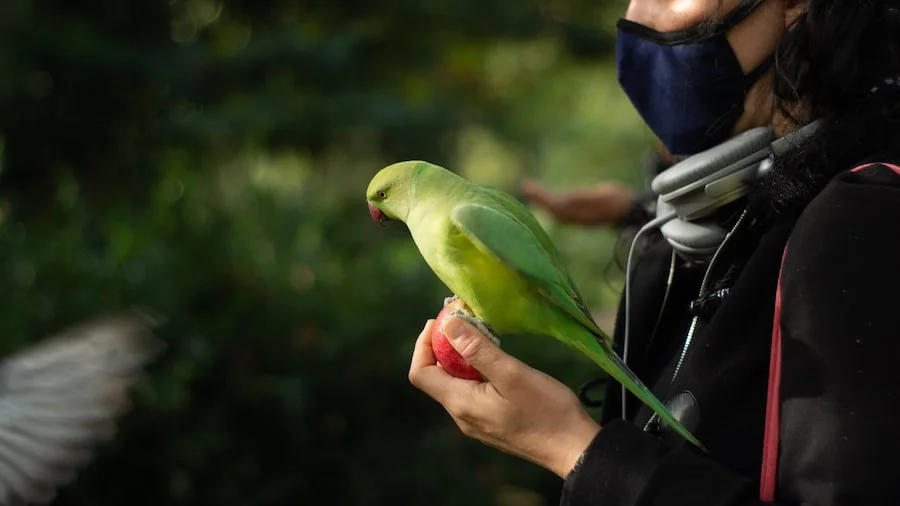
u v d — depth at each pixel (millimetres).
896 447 1161
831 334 1232
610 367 1556
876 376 1195
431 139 5844
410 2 6141
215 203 4363
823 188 1423
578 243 6934
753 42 1608
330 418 4230
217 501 3842
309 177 5680
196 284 4008
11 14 5039
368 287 4375
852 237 1260
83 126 5414
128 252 3873
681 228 1690
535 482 4707
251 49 5438
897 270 1225
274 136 5434
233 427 3945
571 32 7211
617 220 3492
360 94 5676
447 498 4344
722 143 1658
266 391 3916
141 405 3602
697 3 1639
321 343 4082
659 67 1716
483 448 4574
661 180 1655
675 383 1554
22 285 3672
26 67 5051
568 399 1483
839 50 1433
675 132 1730
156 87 5352
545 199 3516
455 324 1512
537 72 8195
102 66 5188
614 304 5930
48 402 2160
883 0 1425
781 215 1486
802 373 1253
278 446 4070
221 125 5090
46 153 5375
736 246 1623
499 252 1547
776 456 1311
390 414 4410
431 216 1654
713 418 1456
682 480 1311
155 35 5719
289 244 4285
